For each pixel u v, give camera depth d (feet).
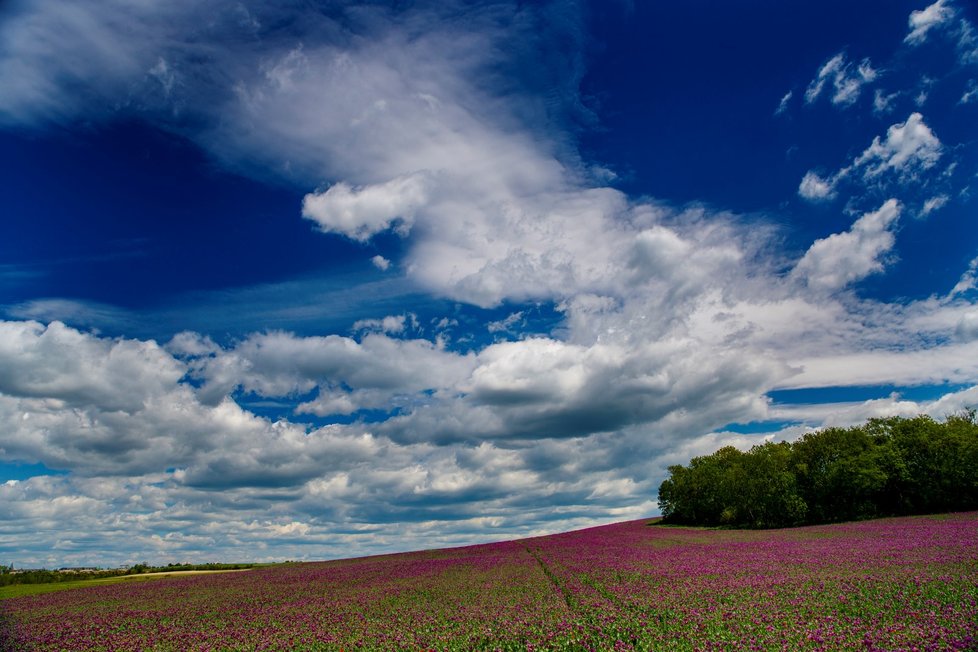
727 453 384.06
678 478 367.45
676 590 93.09
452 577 147.33
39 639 92.12
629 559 156.56
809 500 290.56
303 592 141.38
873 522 243.60
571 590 103.24
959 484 253.44
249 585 171.01
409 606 102.22
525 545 257.75
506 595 104.42
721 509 338.34
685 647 54.60
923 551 124.36
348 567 218.38
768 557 139.54
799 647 51.47
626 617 71.97
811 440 304.30
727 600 80.28
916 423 282.36
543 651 59.36
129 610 126.31
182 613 116.88
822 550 147.64
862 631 56.29
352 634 79.41
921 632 53.31
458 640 67.46
